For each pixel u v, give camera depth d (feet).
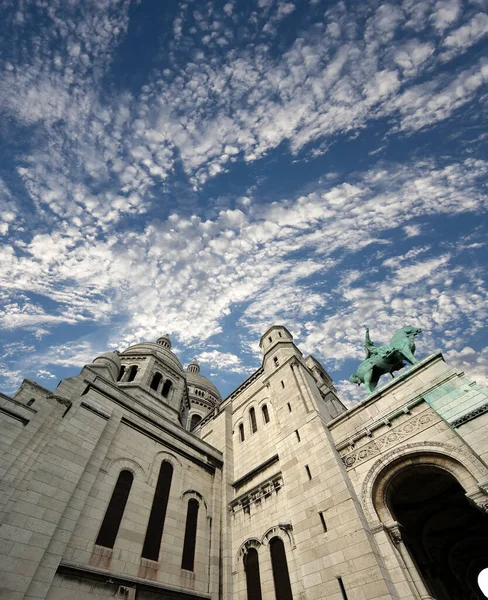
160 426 81.41
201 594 61.36
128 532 59.16
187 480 77.87
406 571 47.06
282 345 103.55
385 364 74.43
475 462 47.06
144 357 124.16
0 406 56.49
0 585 40.98
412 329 74.59
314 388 85.97
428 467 53.42
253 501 73.31
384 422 60.59
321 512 57.31
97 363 95.61
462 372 56.44
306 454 67.92
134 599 52.65
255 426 92.99
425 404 57.88
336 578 49.16
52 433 59.47
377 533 51.16
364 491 56.24
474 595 82.07
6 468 50.96
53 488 53.36
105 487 61.31
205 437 106.83
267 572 60.54
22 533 46.19
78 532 52.80
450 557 80.07
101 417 69.62
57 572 47.44
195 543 68.39
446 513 70.03
